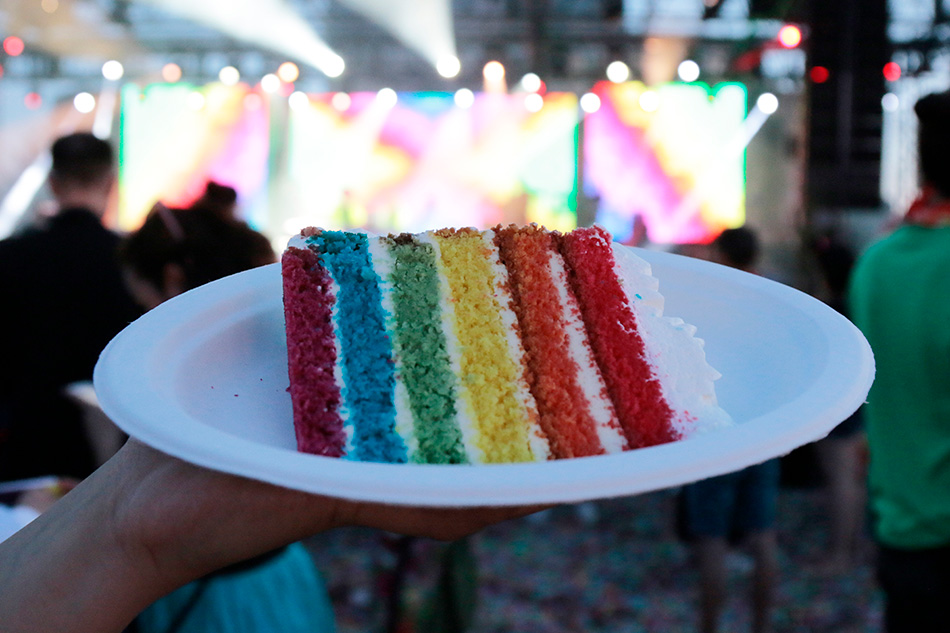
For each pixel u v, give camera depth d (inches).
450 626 129.4
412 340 50.8
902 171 406.0
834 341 38.5
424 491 24.9
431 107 441.4
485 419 48.5
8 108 448.8
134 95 447.2
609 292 53.1
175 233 101.3
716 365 49.4
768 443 28.0
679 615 169.3
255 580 75.7
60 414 118.3
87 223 123.0
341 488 25.1
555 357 51.6
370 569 185.5
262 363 47.8
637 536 215.5
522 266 55.4
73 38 427.5
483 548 207.5
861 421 181.0
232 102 446.3
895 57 412.2
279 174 453.1
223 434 28.2
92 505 32.5
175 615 72.5
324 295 50.8
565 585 184.7
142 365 34.6
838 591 178.4
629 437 48.5
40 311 118.6
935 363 87.2
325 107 444.5
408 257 54.6
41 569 31.1
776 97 425.1
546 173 445.4
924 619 89.5
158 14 418.3
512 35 414.9
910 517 89.7
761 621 152.3
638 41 416.8
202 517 30.7
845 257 226.1
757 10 394.0
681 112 434.0
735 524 152.6
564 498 25.2
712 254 189.3
